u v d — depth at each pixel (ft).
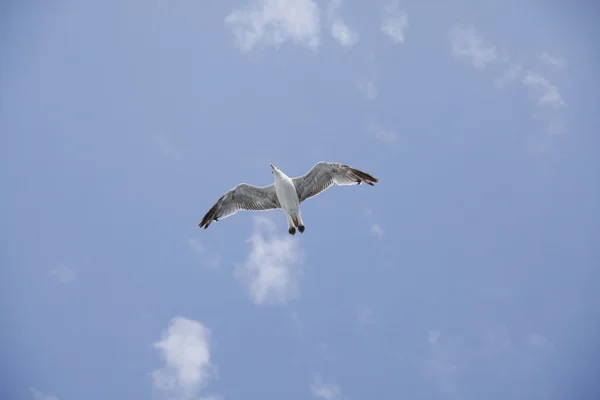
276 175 77.77
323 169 78.59
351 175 78.28
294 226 77.82
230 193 81.46
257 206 81.66
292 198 77.56
